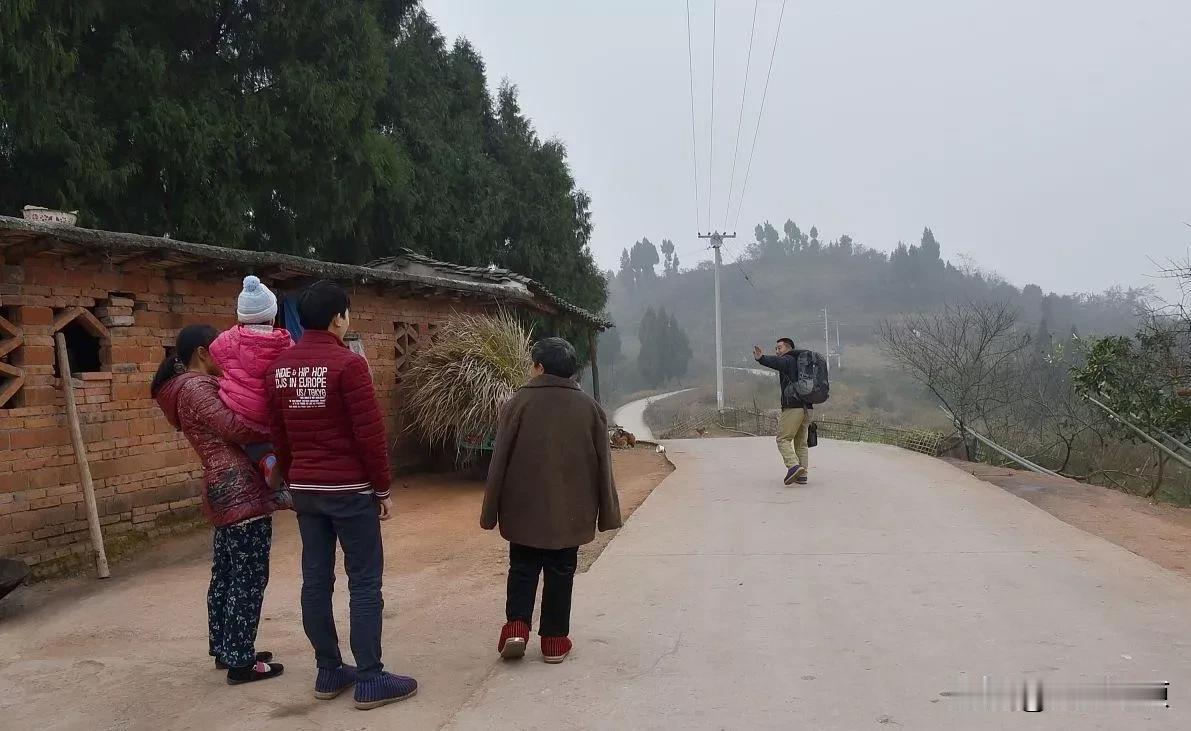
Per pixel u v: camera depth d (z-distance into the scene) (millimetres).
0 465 6180
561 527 4113
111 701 3785
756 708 3537
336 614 5309
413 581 6180
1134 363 11867
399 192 15602
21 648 4781
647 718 3461
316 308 3775
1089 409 14000
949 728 3287
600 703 3635
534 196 20906
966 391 16609
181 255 7105
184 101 11391
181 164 10758
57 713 3660
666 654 4277
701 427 29141
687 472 11617
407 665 4258
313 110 12227
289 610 5484
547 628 4188
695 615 4953
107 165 9992
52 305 6648
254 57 12641
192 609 5527
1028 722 3322
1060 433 14539
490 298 13000
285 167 12328
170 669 4238
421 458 11500
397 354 11336
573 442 4195
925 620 4707
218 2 11938
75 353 7566
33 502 6402
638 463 13234
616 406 77312
